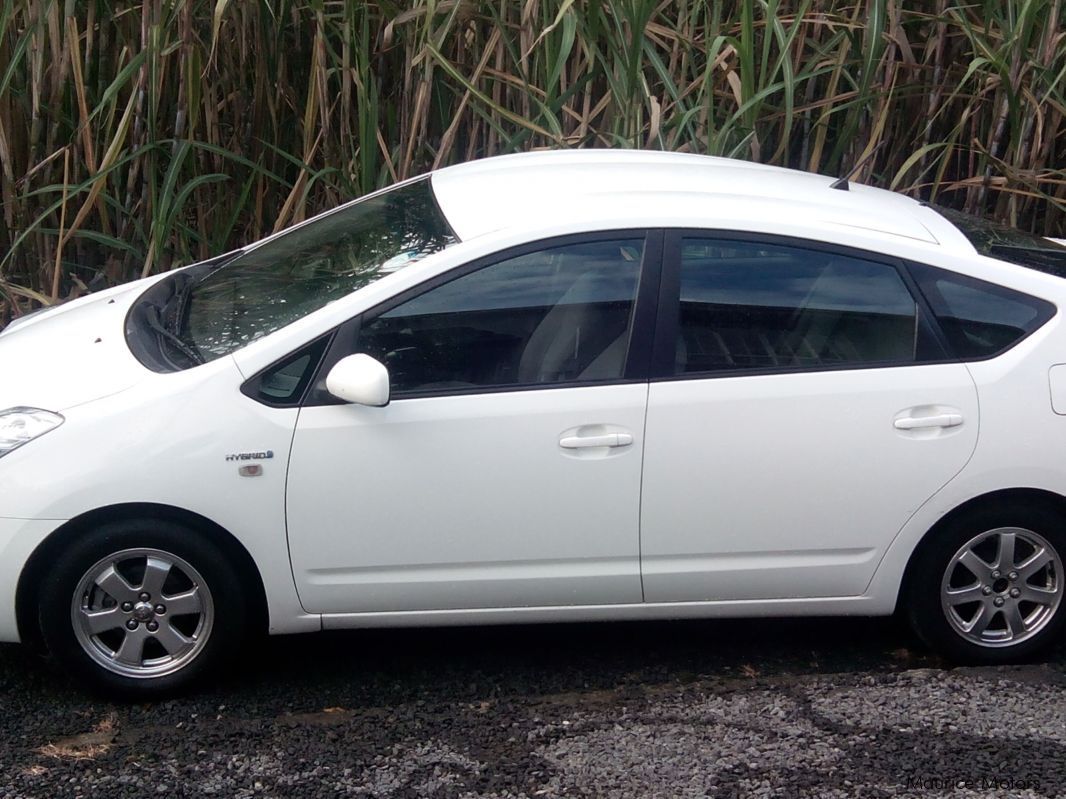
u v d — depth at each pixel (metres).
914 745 3.29
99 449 3.34
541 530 3.52
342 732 3.36
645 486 3.52
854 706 3.52
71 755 3.24
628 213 3.63
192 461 3.36
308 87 6.43
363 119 5.69
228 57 6.18
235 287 3.99
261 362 3.42
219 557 3.45
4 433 3.39
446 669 3.81
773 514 3.58
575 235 3.60
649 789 3.07
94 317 4.02
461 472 3.45
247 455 3.38
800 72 6.27
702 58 6.31
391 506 3.45
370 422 3.42
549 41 5.75
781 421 3.53
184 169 6.26
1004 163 6.05
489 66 6.21
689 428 3.50
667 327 3.56
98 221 6.24
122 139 5.49
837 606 3.74
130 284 4.57
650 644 4.01
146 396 3.39
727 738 3.34
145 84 5.57
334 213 4.45
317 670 3.79
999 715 3.46
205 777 3.12
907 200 4.33
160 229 5.56
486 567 3.55
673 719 3.45
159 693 3.53
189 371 3.43
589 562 3.58
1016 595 3.76
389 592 3.54
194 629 3.54
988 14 5.95
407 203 4.18
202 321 3.78
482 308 3.54
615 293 3.57
